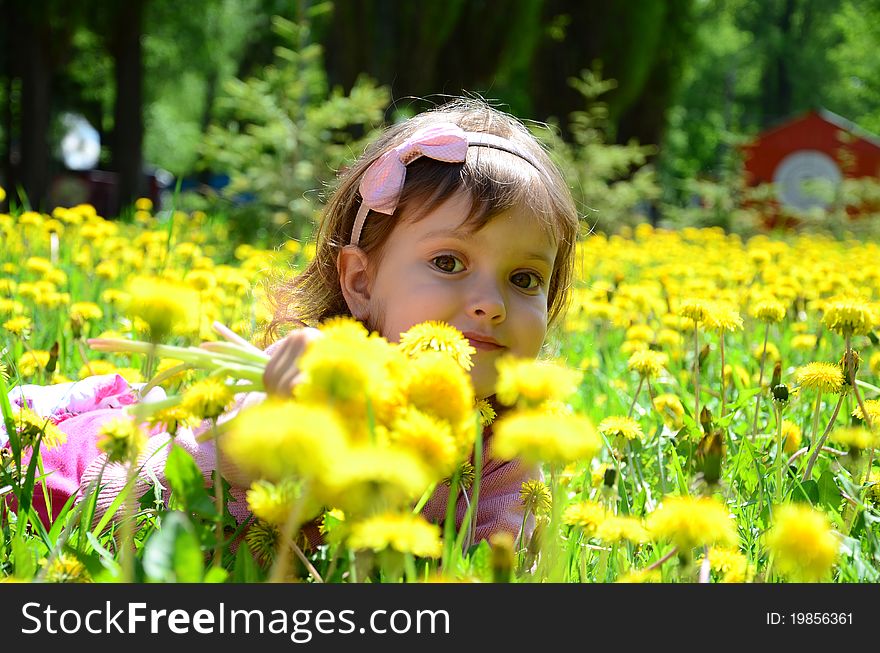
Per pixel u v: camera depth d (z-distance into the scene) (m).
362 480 0.92
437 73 17.62
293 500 1.08
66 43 17.91
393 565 0.98
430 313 1.89
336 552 1.24
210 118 34.19
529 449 0.98
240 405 1.72
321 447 0.86
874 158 23.48
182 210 10.98
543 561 1.34
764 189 18.38
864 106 51.09
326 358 0.96
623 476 2.08
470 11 17.53
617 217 13.40
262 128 10.46
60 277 3.85
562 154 12.73
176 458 1.28
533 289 1.97
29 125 17.75
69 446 2.17
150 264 4.90
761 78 51.84
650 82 20.14
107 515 1.62
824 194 18.59
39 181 17.81
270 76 10.68
